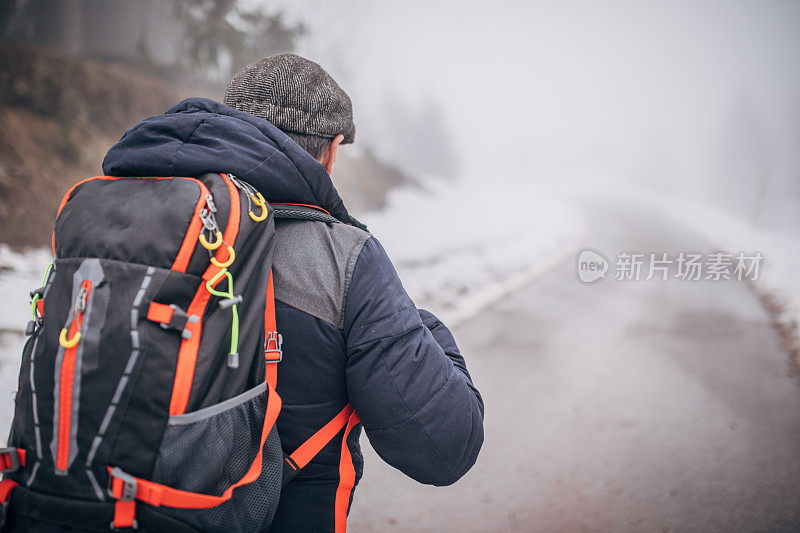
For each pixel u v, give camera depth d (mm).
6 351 3789
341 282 852
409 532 2553
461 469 906
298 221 899
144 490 677
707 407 4168
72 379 682
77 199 814
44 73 8336
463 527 2605
